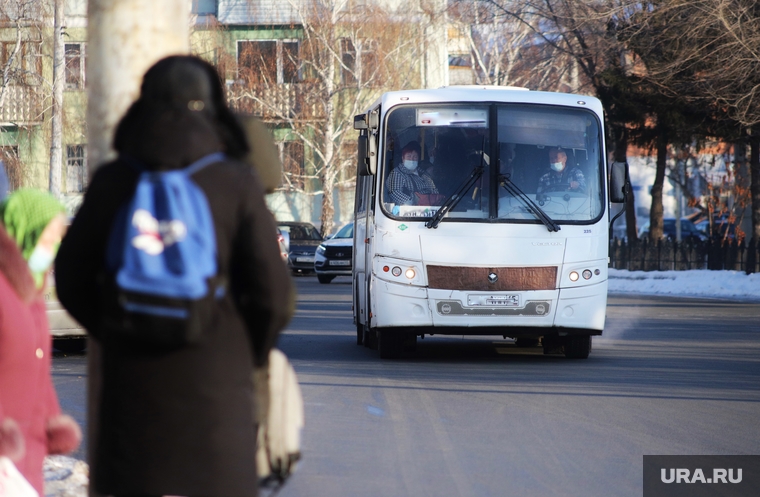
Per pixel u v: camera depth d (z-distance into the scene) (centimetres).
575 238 3008
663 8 6488
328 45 10338
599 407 2141
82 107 10450
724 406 2164
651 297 6738
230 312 710
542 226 3003
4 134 9062
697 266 8181
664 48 6850
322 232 10375
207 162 704
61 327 2983
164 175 689
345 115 10844
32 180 8575
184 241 671
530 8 8069
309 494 1374
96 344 878
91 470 793
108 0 953
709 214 9169
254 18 11038
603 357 3222
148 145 698
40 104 8025
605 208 3067
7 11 7981
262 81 10681
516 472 1517
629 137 8200
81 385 2516
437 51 11050
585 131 3114
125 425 689
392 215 2997
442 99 3097
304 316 4931
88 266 712
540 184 3047
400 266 2977
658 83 6894
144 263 667
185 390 688
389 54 10575
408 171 3036
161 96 726
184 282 664
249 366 717
